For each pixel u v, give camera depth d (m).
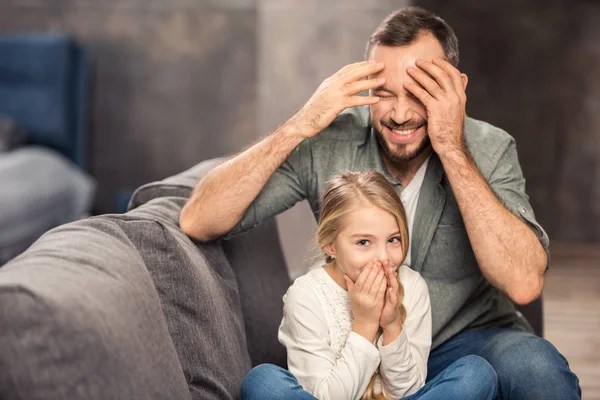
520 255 1.92
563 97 6.31
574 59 6.27
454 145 1.91
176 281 1.74
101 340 1.29
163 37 5.87
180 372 1.56
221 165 2.06
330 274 1.95
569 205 6.39
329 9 4.70
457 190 1.91
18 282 1.26
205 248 2.07
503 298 2.22
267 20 4.77
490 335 2.08
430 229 2.08
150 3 5.84
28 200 4.94
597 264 5.91
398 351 1.79
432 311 2.09
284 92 4.78
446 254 2.10
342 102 1.94
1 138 5.32
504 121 6.35
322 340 1.86
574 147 6.35
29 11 5.86
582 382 3.59
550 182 6.38
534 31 6.27
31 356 1.22
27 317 1.23
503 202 2.01
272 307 2.29
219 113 5.90
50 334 1.24
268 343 2.23
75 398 1.24
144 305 1.51
